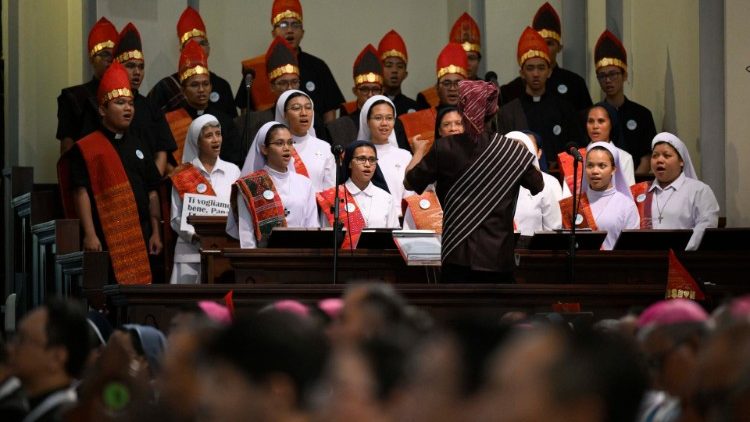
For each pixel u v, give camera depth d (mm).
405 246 20078
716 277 22125
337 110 32656
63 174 25531
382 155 26359
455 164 19344
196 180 25297
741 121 28750
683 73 31188
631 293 19359
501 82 35906
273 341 6406
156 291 17828
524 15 36000
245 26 36625
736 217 28594
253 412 6367
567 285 19047
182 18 31594
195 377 8234
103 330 14273
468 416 5969
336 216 19609
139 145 26094
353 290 9305
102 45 29484
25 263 27359
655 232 21797
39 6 32781
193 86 29078
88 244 24859
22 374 9953
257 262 20359
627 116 31297
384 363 6785
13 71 32406
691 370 8602
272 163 23328
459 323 6344
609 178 24359
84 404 9086
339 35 37719
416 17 38188
